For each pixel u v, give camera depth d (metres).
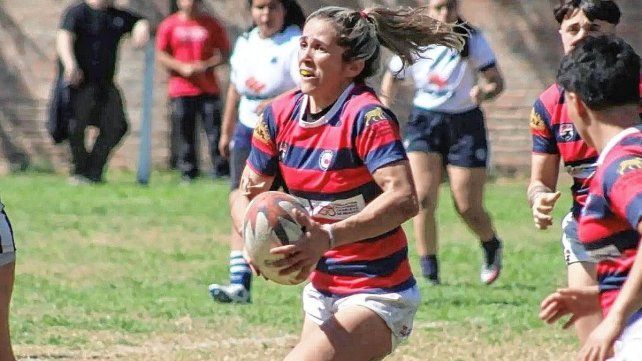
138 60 62.50
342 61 15.81
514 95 60.41
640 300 12.52
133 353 24.41
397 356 24.06
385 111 15.60
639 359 13.09
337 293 16.05
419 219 32.34
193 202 50.22
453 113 31.89
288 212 14.91
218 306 29.45
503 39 60.22
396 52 16.75
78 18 54.44
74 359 23.84
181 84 55.75
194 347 25.00
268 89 28.69
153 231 42.88
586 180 18.75
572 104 13.80
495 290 32.12
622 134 13.38
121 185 55.91
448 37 16.84
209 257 37.75
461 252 38.75
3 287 17.94
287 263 14.82
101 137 56.22
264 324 27.48
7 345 18.19
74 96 55.28
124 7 61.88
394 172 15.30
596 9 19.12
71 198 50.97
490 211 48.28
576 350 24.81
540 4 59.84
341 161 15.70
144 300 30.31
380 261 15.91
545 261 37.09
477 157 31.97
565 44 19.56
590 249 13.94
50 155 63.72
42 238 40.78
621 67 13.44
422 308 29.19
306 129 15.89
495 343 25.42
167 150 62.31
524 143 60.53
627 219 12.96
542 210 18.25
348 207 15.87
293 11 29.38
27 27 63.09
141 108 62.56
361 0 59.31
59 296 30.78
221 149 32.66
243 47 29.38
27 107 63.47
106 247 39.25
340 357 15.39
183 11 55.50
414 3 58.44
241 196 16.75
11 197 51.03
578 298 13.92
